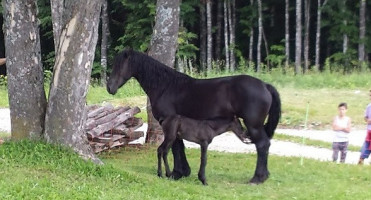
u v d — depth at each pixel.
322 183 10.22
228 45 37.81
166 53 13.45
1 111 20.92
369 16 37.66
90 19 9.30
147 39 31.48
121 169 9.32
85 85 9.51
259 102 9.56
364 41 34.34
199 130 9.55
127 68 10.03
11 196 6.96
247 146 15.23
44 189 7.43
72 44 9.24
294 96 22.77
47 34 33.00
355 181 10.59
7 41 9.68
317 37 34.50
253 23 37.41
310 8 39.44
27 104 9.62
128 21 33.38
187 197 8.30
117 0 34.25
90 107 13.62
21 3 9.52
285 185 9.97
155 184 8.89
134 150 13.15
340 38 36.03
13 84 9.66
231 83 9.73
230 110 9.70
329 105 20.88
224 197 8.67
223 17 40.16
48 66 35.91
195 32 39.75
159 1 13.43
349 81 25.48
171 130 9.66
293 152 14.55
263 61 39.69
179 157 10.16
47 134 9.45
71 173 8.56
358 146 15.38
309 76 26.56
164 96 9.92
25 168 8.38
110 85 10.07
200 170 9.66
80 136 9.53
